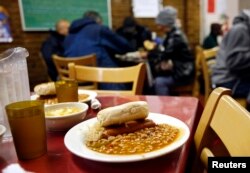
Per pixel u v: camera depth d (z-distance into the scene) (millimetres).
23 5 3439
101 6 4172
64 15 3818
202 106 1001
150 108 925
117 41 2605
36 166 558
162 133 619
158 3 4719
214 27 4609
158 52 3152
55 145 660
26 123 568
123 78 1343
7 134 690
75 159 578
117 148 560
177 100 1018
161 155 518
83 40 2535
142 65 1285
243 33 2055
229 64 2111
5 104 695
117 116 618
